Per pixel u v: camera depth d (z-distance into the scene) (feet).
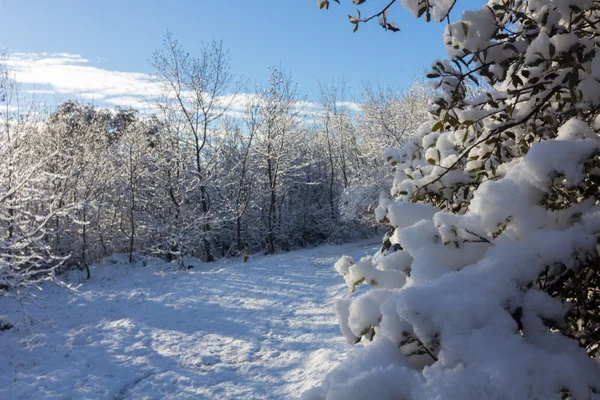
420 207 6.17
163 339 33.58
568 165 4.57
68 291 50.42
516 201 4.90
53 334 35.63
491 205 4.91
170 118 75.61
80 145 66.54
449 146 7.66
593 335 5.36
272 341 31.99
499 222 4.89
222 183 80.89
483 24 5.44
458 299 4.17
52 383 26.18
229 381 25.58
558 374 3.81
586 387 3.81
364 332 5.08
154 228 69.82
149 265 65.57
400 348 4.61
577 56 4.95
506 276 4.47
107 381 26.43
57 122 65.72
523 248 4.70
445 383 3.81
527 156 4.76
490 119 6.70
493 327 4.04
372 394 4.01
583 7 5.04
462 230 5.01
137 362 29.12
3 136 43.19
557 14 5.13
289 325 35.45
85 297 47.73
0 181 38.88
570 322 5.41
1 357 30.55
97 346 32.24
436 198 6.99
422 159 8.79
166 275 58.85
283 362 27.91
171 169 74.90
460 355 3.99
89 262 66.39
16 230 42.14
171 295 47.60
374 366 4.32
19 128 48.11
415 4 6.19
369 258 5.92
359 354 4.52
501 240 4.95
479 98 6.63
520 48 5.44
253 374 26.32
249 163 83.10
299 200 88.17
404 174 8.70
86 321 39.27
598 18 5.63
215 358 29.35
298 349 29.84
